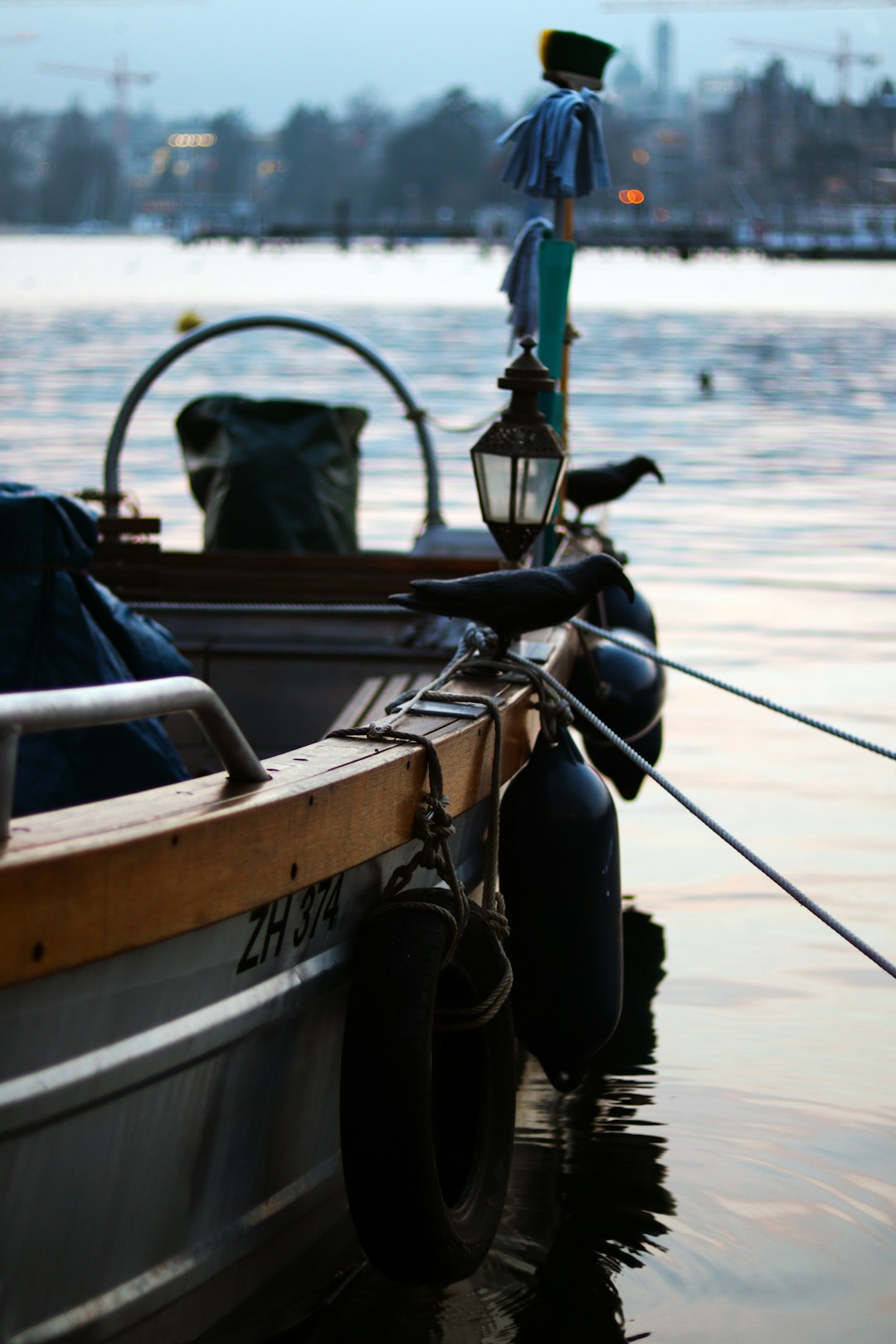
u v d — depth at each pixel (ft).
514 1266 13.43
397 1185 10.98
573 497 27.12
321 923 11.05
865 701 31.76
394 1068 10.94
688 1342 12.40
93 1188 9.33
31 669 16.38
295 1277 12.09
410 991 11.11
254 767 10.48
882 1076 17.03
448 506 55.31
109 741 16.16
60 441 68.74
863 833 24.35
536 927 14.62
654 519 55.67
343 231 562.66
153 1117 9.66
